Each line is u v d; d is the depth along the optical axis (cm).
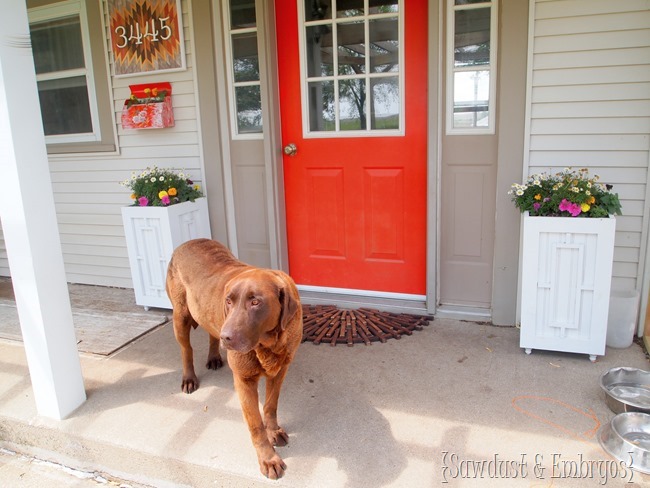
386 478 204
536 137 310
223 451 225
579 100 297
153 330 364
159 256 379
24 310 247
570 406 248
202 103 386
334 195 376
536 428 232
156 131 410
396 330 333
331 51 356
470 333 329
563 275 282
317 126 373
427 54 331
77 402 263
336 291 391
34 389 256
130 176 430
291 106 373
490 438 226
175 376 294
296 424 241
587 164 304
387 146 354
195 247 268
